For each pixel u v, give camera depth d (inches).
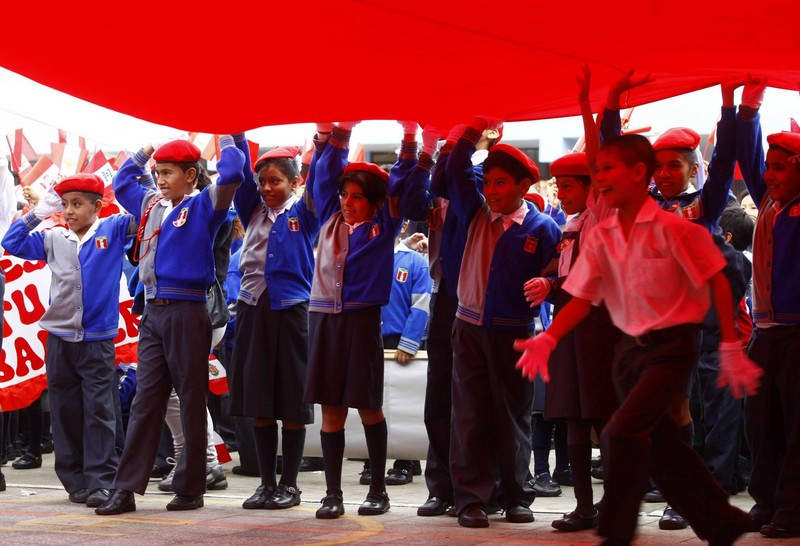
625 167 174.2
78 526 234.4
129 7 177.6
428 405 253.9
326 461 250.7
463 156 242.2
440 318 253.3
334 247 250.7
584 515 226.4
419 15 181.0
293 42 195.9
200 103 228.5
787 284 219.8
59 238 281.4
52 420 279.0
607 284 177.3
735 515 175.3
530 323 239.0
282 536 219.6
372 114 243.3
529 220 239.5
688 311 171.0
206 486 271.4
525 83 227.3
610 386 220.5
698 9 173.0
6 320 342.6
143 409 256.8
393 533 223.1
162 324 257.8
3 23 183.8
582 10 175.8
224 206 258.1
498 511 254.2
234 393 263.4
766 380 222.5
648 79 220.7
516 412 238.7
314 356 248.7
